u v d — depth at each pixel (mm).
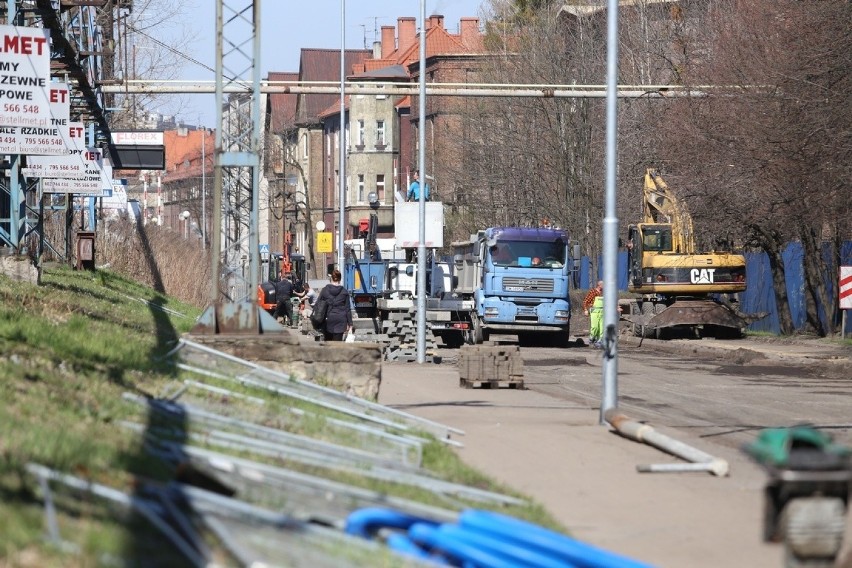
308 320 138250
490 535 22141
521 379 66188
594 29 187750
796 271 131500
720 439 45781
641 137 168250
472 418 50500
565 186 188375
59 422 28203
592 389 69375
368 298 132375
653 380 76812
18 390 31359
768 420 52781
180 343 48844
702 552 25891
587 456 39719
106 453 25203
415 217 93875
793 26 97875
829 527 17344
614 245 49281
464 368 66125
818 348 103562
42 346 42656
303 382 47281
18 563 16594
